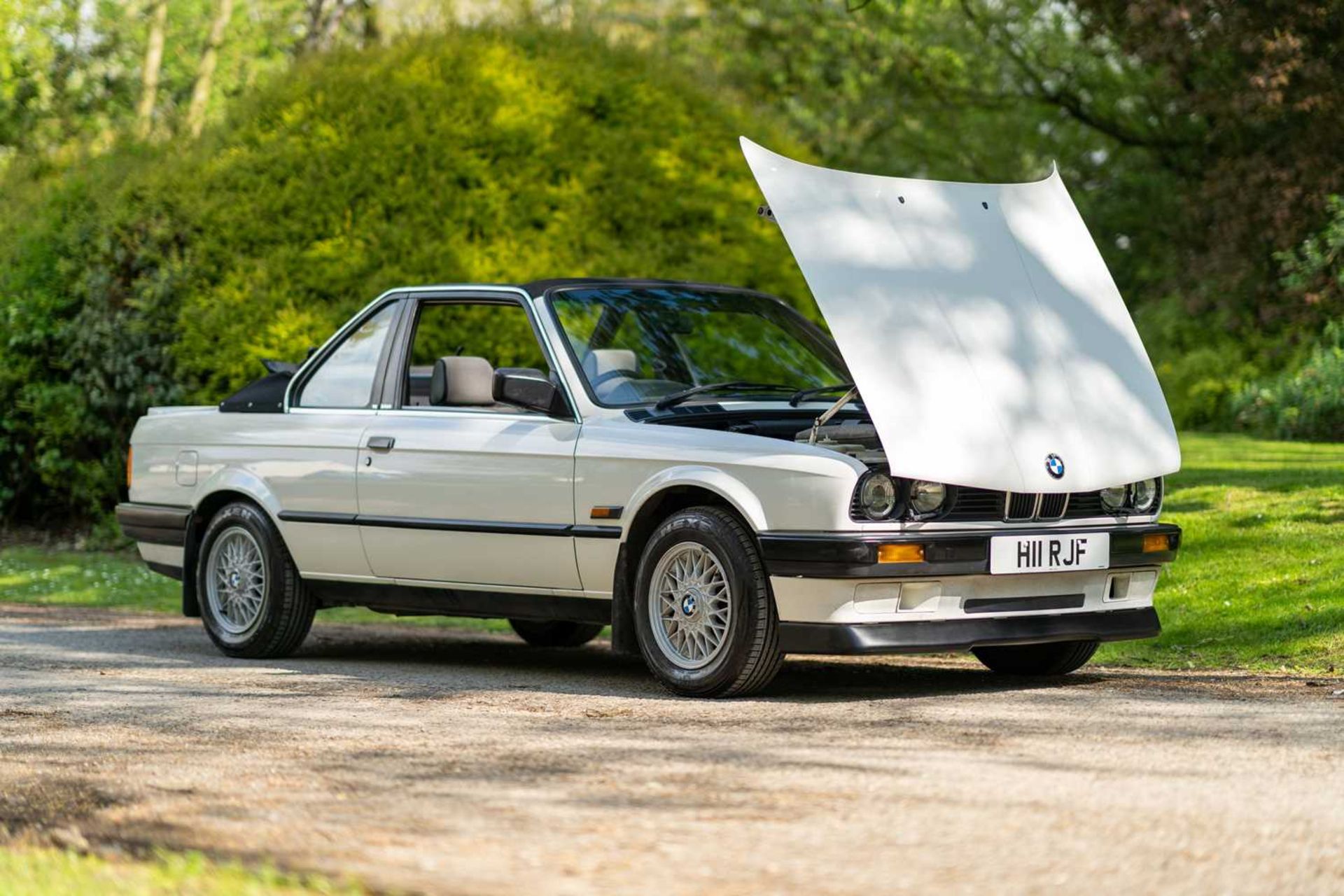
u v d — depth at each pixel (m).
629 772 5.91
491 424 8.81
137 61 32.88
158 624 12.30
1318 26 22.39
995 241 8.55
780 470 7.60
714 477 7.81
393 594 9.35
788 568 7.53
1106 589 8.20
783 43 35.25
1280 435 20.14
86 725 7.21
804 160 17.05
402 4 28.23
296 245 15.48
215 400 15.59
